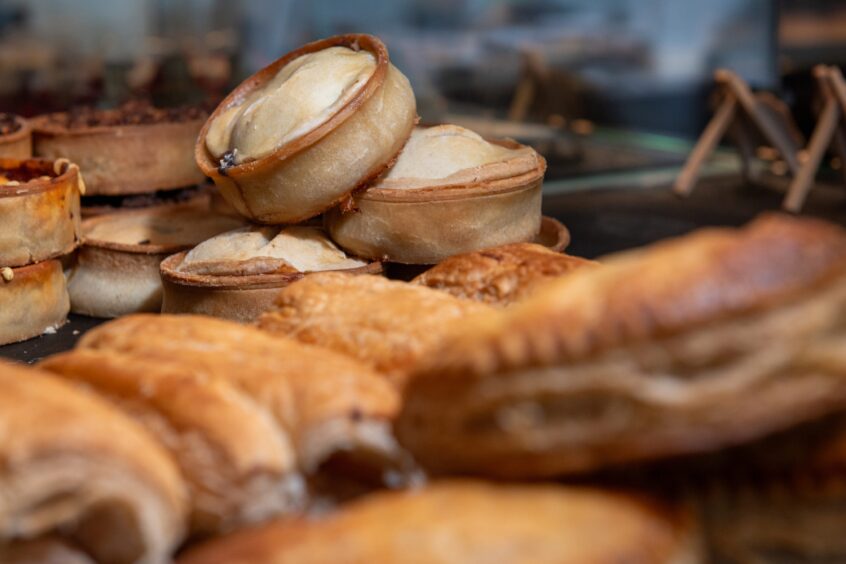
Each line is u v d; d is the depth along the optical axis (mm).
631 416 336
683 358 332
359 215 603
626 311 336
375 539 334
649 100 1197
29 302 641
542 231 675
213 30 1132
